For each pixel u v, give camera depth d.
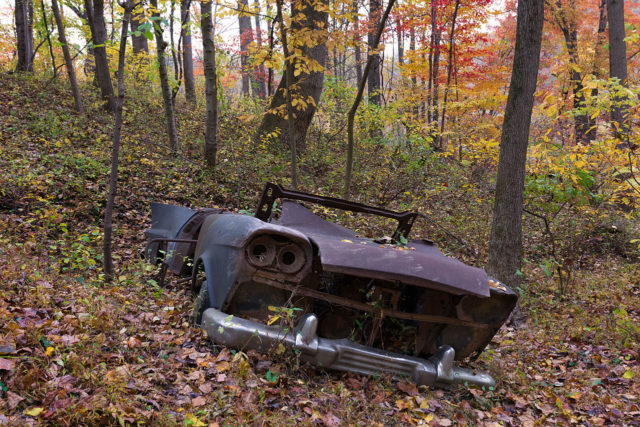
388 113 13.80
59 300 3.96
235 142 12.73
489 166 12.78
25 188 7.27
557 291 7.54
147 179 9.09
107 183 8.41
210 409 2.84
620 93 7.17
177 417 2.71
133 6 5.06
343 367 3.48
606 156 7.48
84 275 5.01
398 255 3.53
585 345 5.59
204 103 19.56
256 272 3.47
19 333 3.06
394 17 16.88
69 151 9.50
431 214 9.84
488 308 3.82
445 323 3.75
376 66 18.55
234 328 3.37
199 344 3.62
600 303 7.05
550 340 5.69
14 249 5.01
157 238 5.66
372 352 3.55
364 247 3.56
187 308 4.47
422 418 3.30
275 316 3.42
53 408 2.45
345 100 14.99
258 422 2.78
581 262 9.30
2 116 11.14
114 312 3.91
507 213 6.49
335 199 4.84
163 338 3.69
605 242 10.22
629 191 8.52
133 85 18.23
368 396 3.39
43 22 17.33
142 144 11.34
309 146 14.04
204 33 10.09
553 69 20.30
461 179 12.28
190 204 8.57
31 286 4.10
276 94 13.66
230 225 3.79
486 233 9.45
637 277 8.45
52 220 6.26
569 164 7.63
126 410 2.59
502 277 6.51
